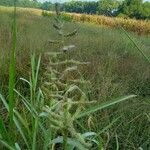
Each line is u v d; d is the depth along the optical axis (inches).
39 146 112.3
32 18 764.6
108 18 1115.3
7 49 260.8
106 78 205.0
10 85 71.2
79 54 275.9
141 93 216.4
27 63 235.5
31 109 88.5
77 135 64.8
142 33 975.0
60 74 69.3
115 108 167.6
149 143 138.3
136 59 329.1
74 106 128.3
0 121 77.2
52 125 65.7
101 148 76.5
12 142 79.4
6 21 546.6
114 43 409.7
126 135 143.3
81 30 668.7
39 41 325.4
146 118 156.9
